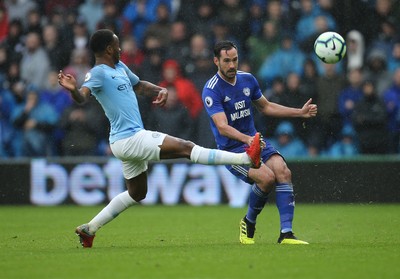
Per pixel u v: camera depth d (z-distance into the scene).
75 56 55.31
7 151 54.94
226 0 55.12
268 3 55.00
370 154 51.53
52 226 38.25
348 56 53.81
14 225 38.84
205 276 19.94
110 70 27.12
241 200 50.81
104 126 53.66
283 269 21.03
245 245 27.36
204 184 51.28
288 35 53.94
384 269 21.00
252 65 53.94
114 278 19.83
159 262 22.53
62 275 20.44
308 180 50.34
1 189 52.62
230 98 29.19
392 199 50.03
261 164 28.08
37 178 52.50
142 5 56.81
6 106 55.09
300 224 38.56
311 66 51.78
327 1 54.50
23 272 21.06
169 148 26.47
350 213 44.41
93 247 27.94
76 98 25.47
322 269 21.02
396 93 52.00
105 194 52.03
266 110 30.08
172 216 43.72
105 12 56.47
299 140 51.88
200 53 53.00
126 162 27.61
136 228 36.91
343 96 51.53
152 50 53.91
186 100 51.91
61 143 54.09
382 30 54.22
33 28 56.72
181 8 55.19
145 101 51.84
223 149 29.78
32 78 55.25
